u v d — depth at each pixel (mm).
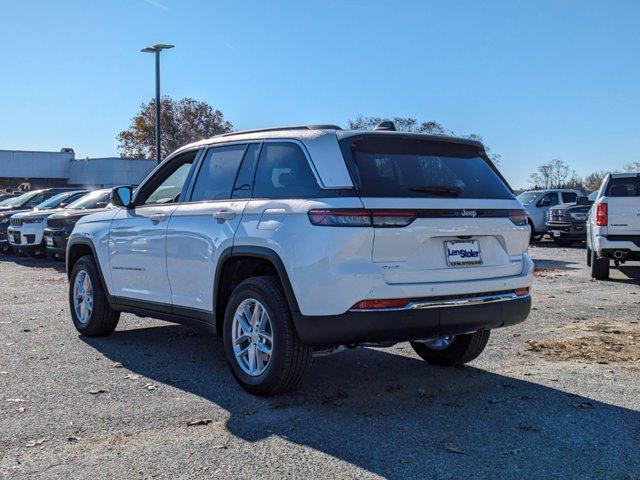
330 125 4922
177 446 3885
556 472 3555
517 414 4480
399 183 4551
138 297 6152
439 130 37406
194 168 5781
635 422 4324
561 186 49781
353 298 4293
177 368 5656
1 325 7582
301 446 3895
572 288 10805
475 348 5543
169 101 60094
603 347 6496
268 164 5047
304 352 4645
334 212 4352
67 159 64688
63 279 12266
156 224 5895
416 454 3783
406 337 4508
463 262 4684
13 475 3480
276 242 4602
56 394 4875
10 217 17844
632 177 11531
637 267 13961
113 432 4105
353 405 4664
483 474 3525
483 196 4867
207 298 5305
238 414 4453
